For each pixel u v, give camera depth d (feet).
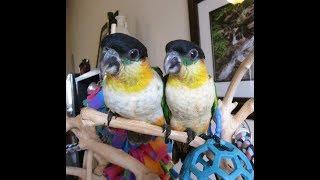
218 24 2.19
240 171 1.34
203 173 1.31
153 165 1.50
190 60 1.37
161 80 1.40
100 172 1.53
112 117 1.39
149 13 2.72
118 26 2.51
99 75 1.58
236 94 1.64
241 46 1.99
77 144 1.46
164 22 2.56
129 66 1.31
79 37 4.73
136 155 1.50
